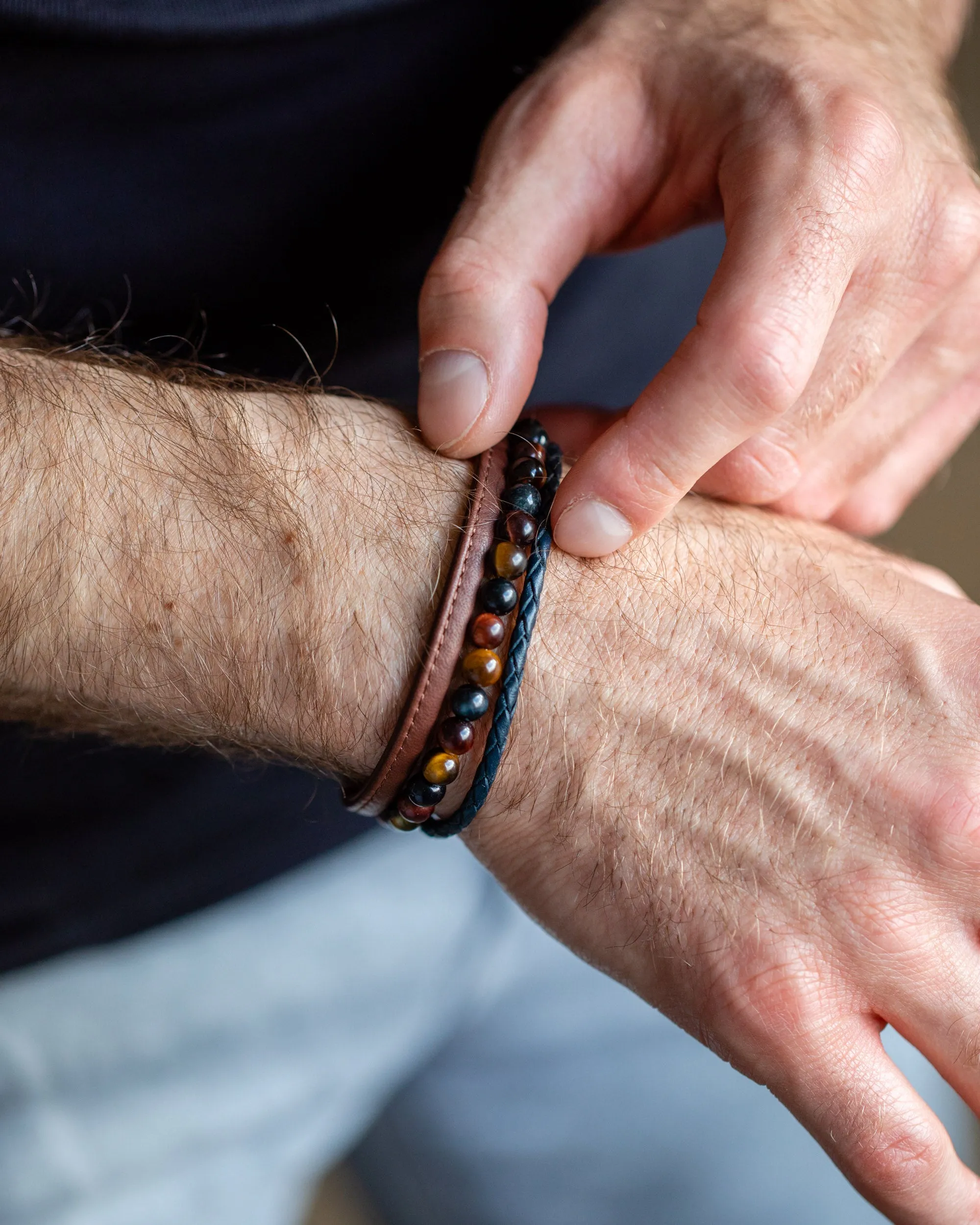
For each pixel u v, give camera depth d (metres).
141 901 0.57
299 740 0.48
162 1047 0.59
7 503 0.46
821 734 0.47
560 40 0.53
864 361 0.50
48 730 0.52
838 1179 0.63
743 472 0.50
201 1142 0.61
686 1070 0.64
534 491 0.47
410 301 0.55
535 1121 0.66
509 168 0.50
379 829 0.60
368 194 0.53
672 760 0.48
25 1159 0.58
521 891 0.49
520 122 0.50
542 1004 0.65
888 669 0.48
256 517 0.46
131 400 0.47
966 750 0.47
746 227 0.48
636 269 0.58
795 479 0.51
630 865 0.48
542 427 0.49
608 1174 0.66
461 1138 0.68
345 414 0.48
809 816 0.47
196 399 0.47
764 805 0.47
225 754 0.49
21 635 0.46
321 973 0.61
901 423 0.52
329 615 0.47
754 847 0.47
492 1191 0.69
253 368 0.55
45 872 0.55
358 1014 0.62
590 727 0.47
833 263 0.47
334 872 0.60
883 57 0.51
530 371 0.49
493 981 0.64
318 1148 0.65
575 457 0.51
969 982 0.47
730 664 0.48
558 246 0.50
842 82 0.48
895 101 0.49
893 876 0.47
